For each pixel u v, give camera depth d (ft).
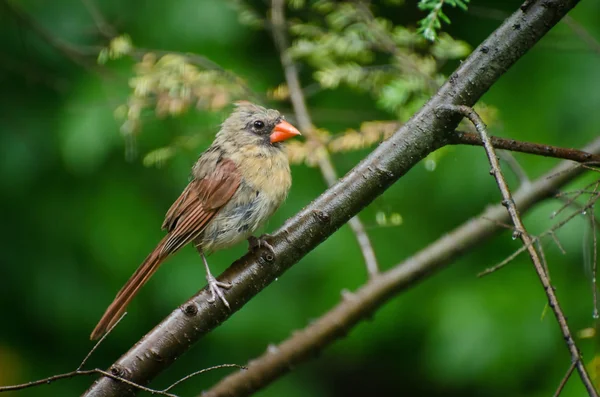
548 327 34.45
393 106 28.55
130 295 23.50
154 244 36.88
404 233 37.04
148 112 30.19
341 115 35.53
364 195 19.99
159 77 28.27
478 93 19.49
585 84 35.24
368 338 38.86
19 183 37.27
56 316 37.93
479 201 36.09
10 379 37.63
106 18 35.99
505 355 34.65
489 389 36.04
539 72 36.11
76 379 38.50
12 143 37.17
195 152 34.68
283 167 25.62
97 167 36.58
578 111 35.06
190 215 24.73
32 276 37.73
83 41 36.32
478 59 19.44
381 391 44.19
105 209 37.11
